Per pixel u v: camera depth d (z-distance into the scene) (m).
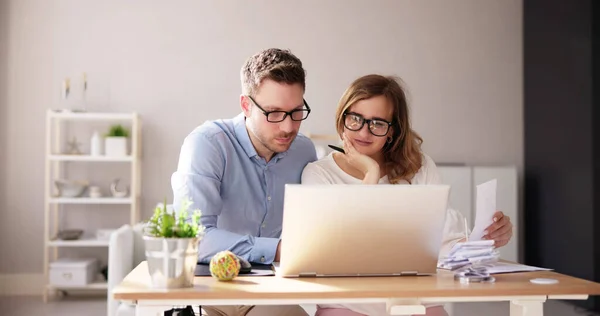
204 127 2.55
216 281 1.86
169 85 6.57
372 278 1.93
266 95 2.30
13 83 6.45
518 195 6.76
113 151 6.23
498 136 6.84
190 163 2.46
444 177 6.27
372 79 2.55
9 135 6.45
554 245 6.23
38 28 6.47
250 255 2.18
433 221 1.93
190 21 6.59
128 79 6.54
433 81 6.79
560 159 6.13
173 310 2.08
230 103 6.62
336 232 1.88
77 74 6.50
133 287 1.75
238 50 6.62
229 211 2.58
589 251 5.70
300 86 2.33
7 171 6.45
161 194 6.56
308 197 1.84
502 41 6.85
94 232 6.52
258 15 6.64
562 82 6.10
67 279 5.96
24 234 6.45
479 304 5.76
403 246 1.94
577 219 5.86
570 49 5.96
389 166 2.65
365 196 1.87
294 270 1.92
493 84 6.84
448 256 2.06
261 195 2.62
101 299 6.04
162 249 1.74
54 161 6.45
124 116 6.17
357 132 2.53
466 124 6.81
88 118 6.21
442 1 6.80
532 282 1.89
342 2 6.71
